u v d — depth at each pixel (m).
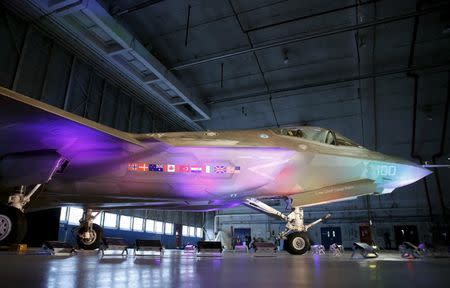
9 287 2.02
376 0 15.26
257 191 8.50
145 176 7.82
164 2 15.88
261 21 17.09
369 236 30.36
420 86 21.56
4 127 5.93
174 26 17.39
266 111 25.19
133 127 21.58
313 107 24.25
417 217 28.94
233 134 8.88
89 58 17.14
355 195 8.88
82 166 7.51
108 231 21.52
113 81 19.34
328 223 32.19
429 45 18.78
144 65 17.39
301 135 9.21
